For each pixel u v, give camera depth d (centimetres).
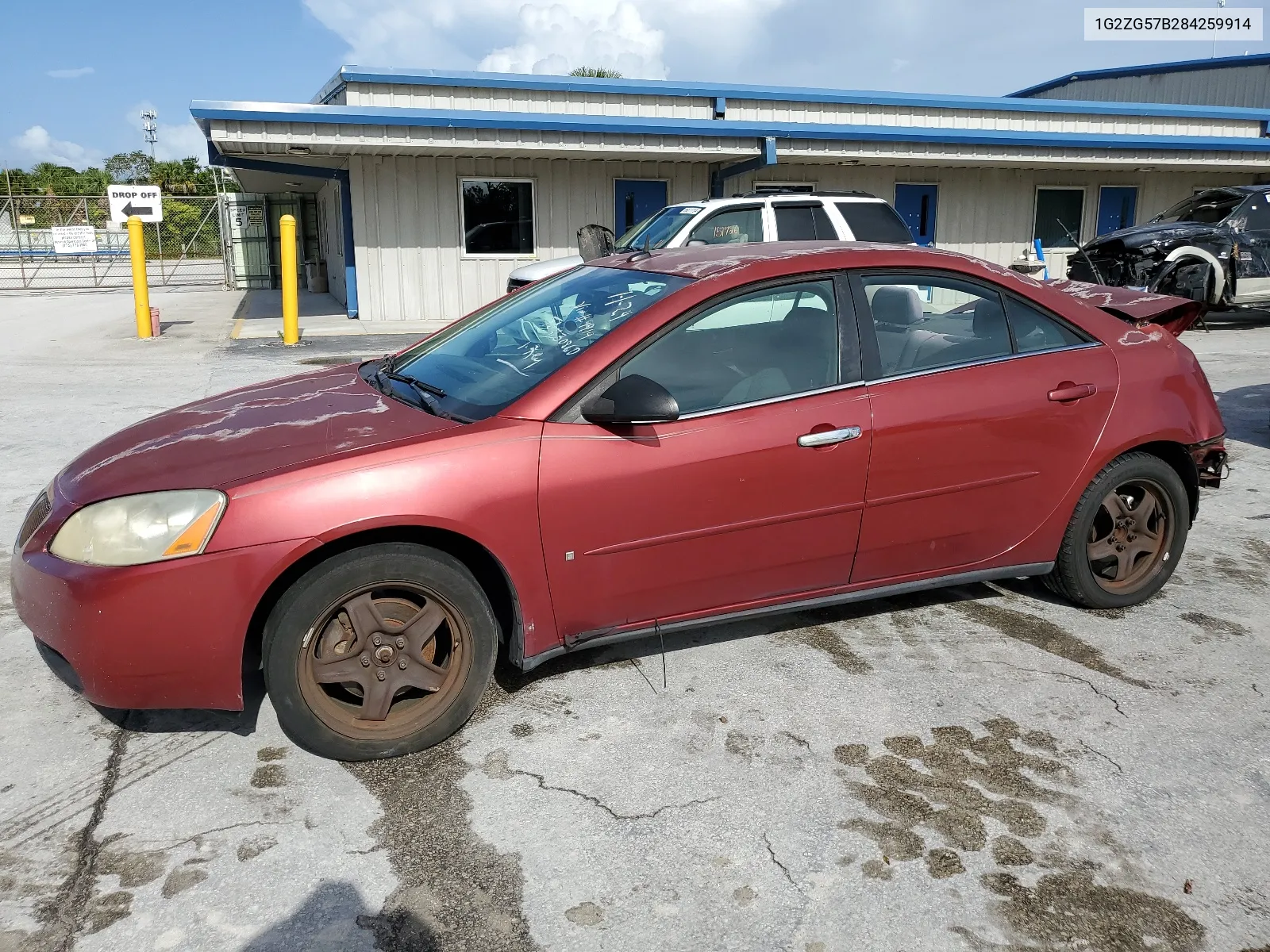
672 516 316
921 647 379
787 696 339
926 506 354
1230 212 1388
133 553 269
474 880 245
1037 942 224
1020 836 263
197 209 3731
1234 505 566
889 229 991
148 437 320
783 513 331
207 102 1295
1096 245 1421
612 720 323
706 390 324
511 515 295
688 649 377
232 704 280
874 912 234
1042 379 368
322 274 2408
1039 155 1755
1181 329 421
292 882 244
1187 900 238
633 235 1024
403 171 1575
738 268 338
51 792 282
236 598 271
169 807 275
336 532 275
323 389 367
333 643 291
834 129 1591
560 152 1499
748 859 253
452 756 302
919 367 354
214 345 1309
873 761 299
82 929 227
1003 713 328
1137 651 375
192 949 221
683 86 1648
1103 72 2981
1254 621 403
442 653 315
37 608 280
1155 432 387
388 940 225
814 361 339
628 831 264
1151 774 292
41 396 905
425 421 310
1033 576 413
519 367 333
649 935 226
